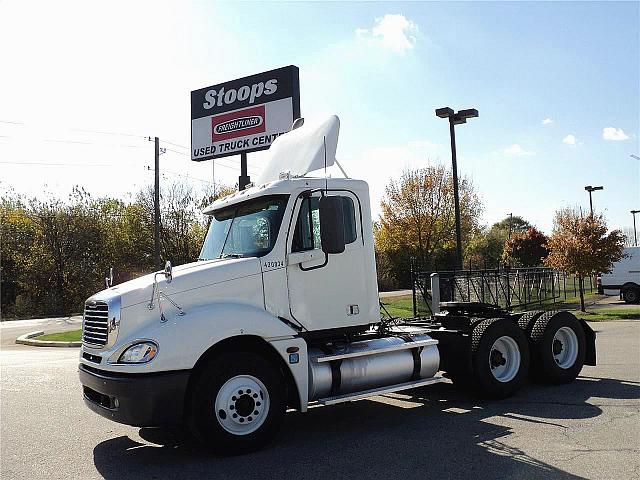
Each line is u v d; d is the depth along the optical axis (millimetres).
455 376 8289
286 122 20266
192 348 5660
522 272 18500
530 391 8688
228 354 5918
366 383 6879
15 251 44469
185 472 5457
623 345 13297
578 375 9797
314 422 7273
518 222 77688
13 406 8891
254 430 5945
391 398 8586
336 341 7051
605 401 7801
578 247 22156
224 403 5820
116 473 5520
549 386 9008
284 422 7320
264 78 20766
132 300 5879
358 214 7160
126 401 5500
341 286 6926
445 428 6707
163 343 5586
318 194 6887
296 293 6621
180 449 6270
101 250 45500
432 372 7547
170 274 5992
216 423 5734
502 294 16781
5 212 45281
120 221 45656
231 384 5887
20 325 31000
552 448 5762
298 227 6723
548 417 7031
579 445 5836
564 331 9133
